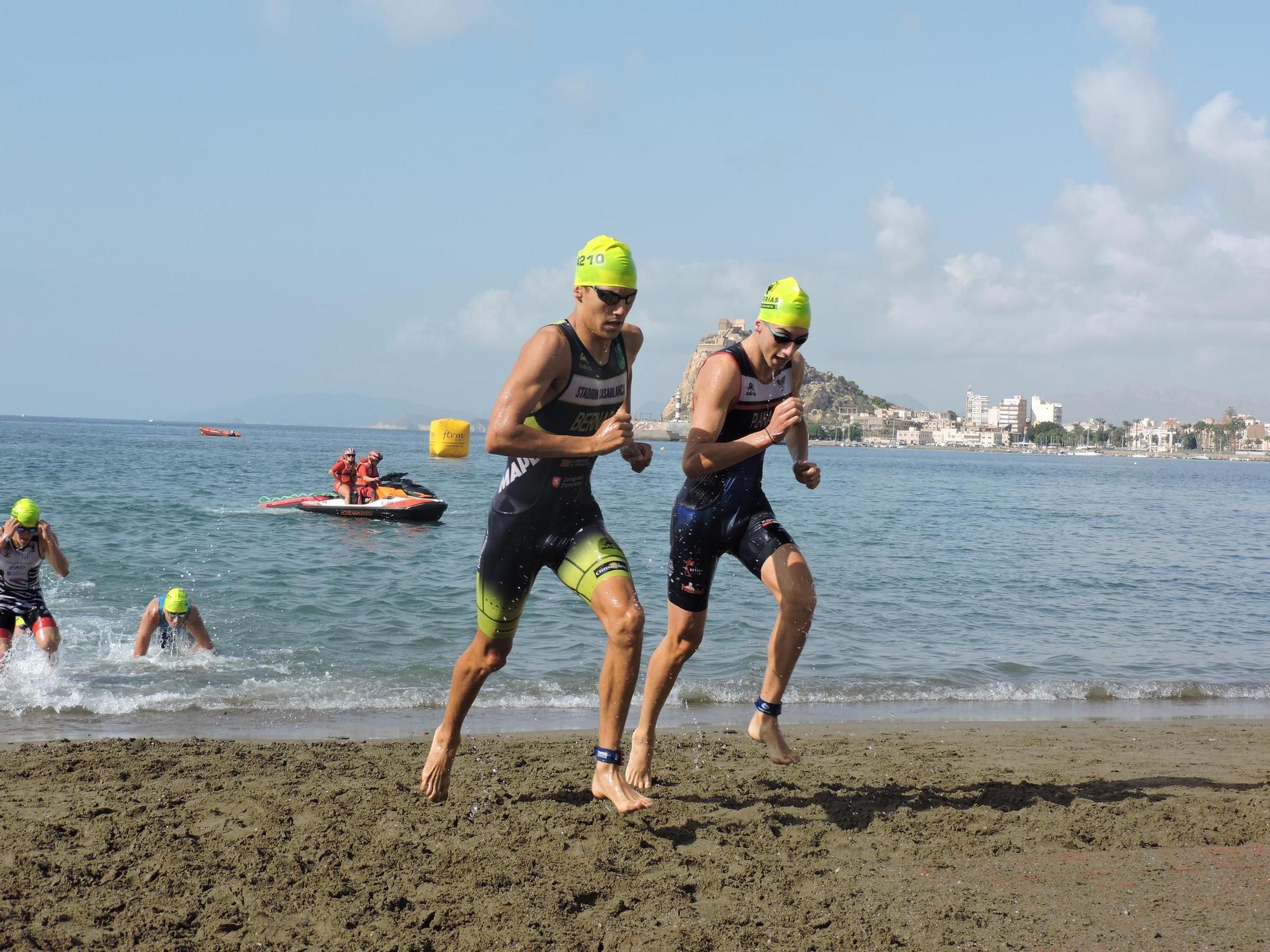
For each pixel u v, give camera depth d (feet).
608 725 14.79
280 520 73.56
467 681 14.73
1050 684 32.01
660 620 38.65
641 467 15.01
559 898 11.96
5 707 25.04
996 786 17.58
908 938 11.10
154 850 13.35
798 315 15.31
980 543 77.97
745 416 16.02
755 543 15.96
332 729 23.89
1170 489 217.97
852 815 15.51
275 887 12.21
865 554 66.74
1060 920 11.64
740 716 26.30
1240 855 13.88
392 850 13.47
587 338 13.65
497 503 14.10
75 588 42.24
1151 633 42.24
